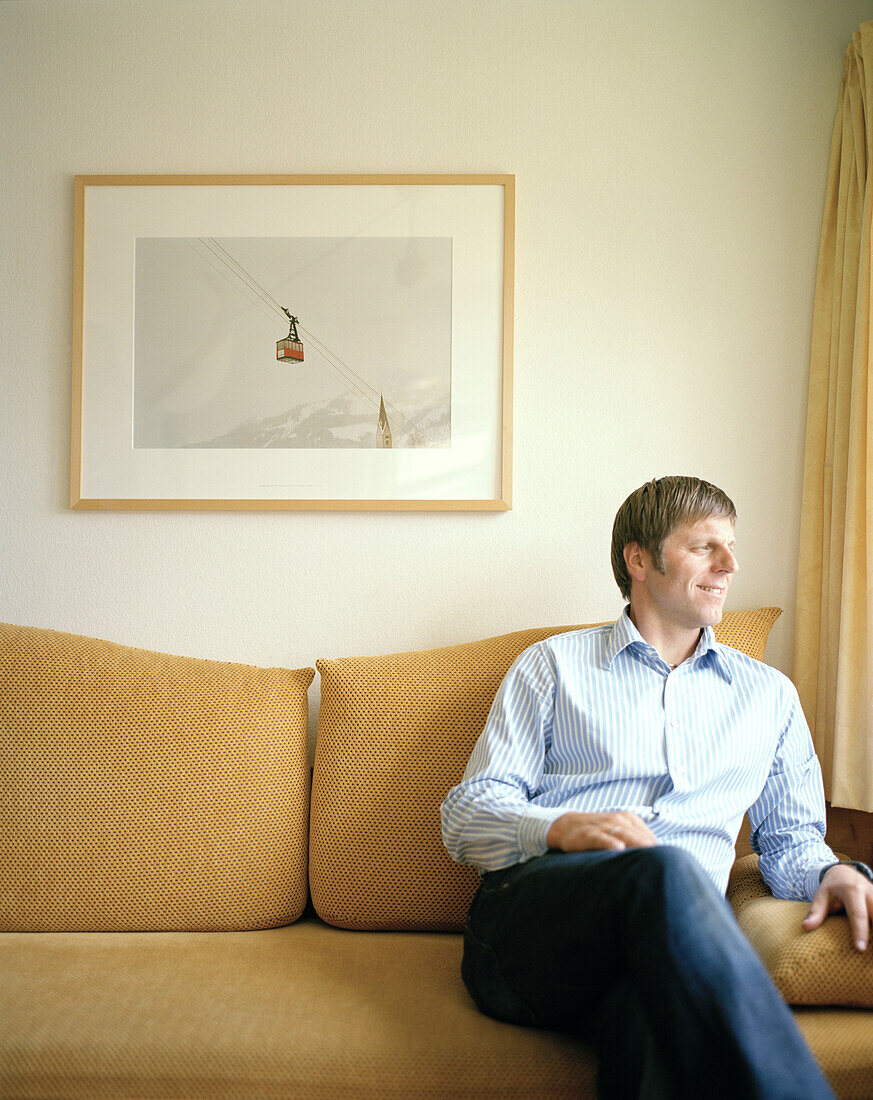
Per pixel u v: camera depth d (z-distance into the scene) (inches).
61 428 74.8
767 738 55.9
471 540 74.0
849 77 70.5
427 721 62.4
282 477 74.1
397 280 74.1
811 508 71.4
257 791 61.7
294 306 74.4
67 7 74.9
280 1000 47.9
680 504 55.9
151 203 74.6
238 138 75.0
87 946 55.5
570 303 74.1
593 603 73.5
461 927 60.2
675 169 74.2
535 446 74.0
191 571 74.3
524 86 74.7
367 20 74.7
